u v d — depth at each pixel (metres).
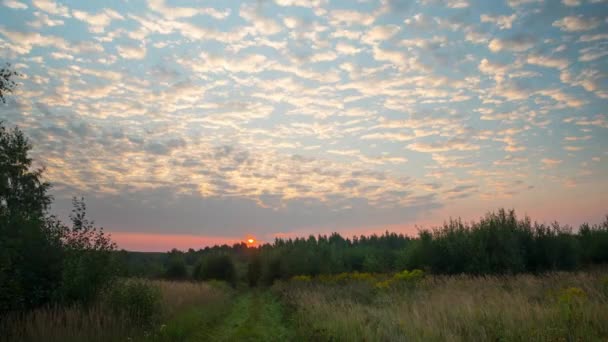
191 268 69.44
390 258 53.72
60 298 13.52
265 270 58.50
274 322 17.89
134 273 20.25
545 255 33.94
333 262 57.19
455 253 34.38
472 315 11.44
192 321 15.85
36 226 13.65
